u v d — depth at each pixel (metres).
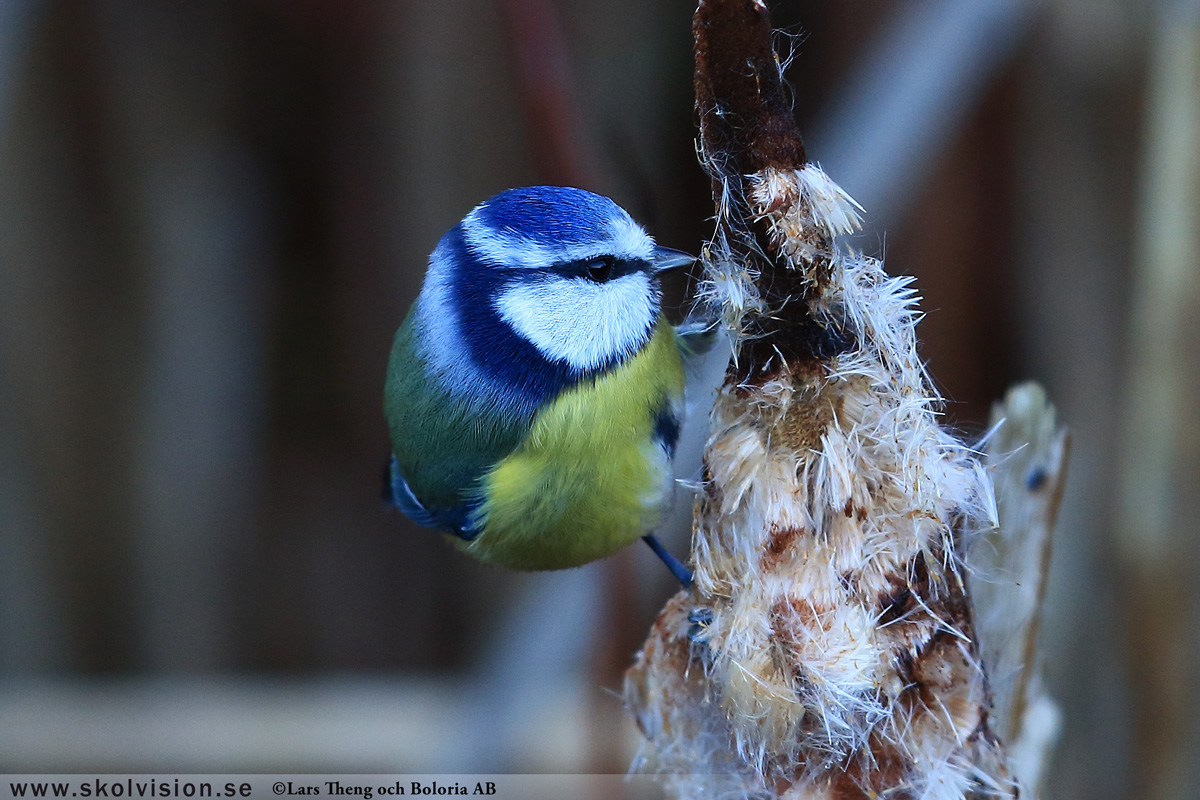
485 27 2.15
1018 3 2.10
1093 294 2.13
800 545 2.02
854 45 2.13
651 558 2.11
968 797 2.02
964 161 2.13
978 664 2.02
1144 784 2.09
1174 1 2.08
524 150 2.15
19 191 2.15
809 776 2.02
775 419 2.02
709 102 2.01
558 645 2.11
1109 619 2.12
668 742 2.03
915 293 2.02
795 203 2.02
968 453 2.02
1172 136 2.08
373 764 2.13
